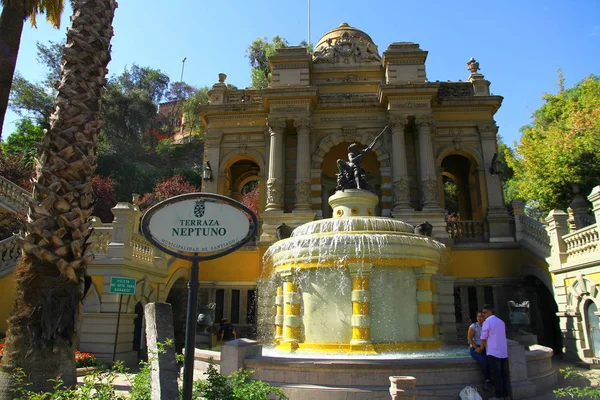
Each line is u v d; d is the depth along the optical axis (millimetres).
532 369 10148
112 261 15797
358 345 11062
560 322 17875
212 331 19281
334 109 26609
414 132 26047
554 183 28516
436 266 12859
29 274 8234
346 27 29609
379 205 27531
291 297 12305
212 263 23781
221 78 28781
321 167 26812
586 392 6371
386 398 8461
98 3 9867
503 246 22688
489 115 26516
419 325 12000
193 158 63656
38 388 7742
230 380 8625
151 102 62250
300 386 8820
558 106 38000
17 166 33844
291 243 12633
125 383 11305
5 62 11062
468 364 9203
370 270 11641
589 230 15867
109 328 15258
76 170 8859
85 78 9375
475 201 27922
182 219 5469
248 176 31891
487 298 22438
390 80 26062
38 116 50156
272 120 25453
